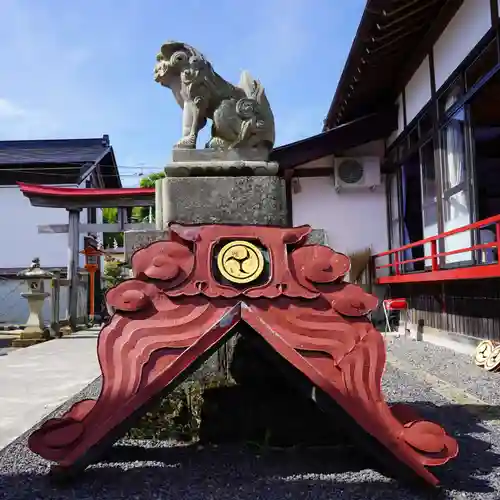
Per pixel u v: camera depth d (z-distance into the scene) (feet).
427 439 8.66
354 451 10.68
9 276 69.36
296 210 43.45
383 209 43.52
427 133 32.71
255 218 13.98
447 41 28.94
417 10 27.43
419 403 16.06
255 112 14.87
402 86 37.86
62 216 72.43
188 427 11.78
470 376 20.72
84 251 60.64
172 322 9.59
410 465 8.48
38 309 41.52
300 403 11.70
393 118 40.45
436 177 30.91
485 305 25.13
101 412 8.91
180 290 9.93
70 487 9.09
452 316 29.53
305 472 9.64
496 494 8.58
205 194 13.94
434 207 32.58
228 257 10.39
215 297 9.86
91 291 61.26
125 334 9.48
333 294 10.23
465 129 26.78
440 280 29.27
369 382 9.20
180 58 14.74
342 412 8.88
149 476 9.56
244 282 10.12
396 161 40.47
